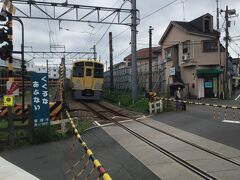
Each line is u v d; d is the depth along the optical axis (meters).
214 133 13.30
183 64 36.91
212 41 35.66
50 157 10.30
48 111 13.05
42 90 12.97
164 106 23.06
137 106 25.03
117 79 45.00
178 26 37.38
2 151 11.45
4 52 12.18
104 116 21.06
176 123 16.67
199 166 8.67
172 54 38.97
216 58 35.72
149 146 11.45
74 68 32.81
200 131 13.95
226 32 35.84
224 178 7.57
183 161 9.17
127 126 16.48
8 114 12.16
